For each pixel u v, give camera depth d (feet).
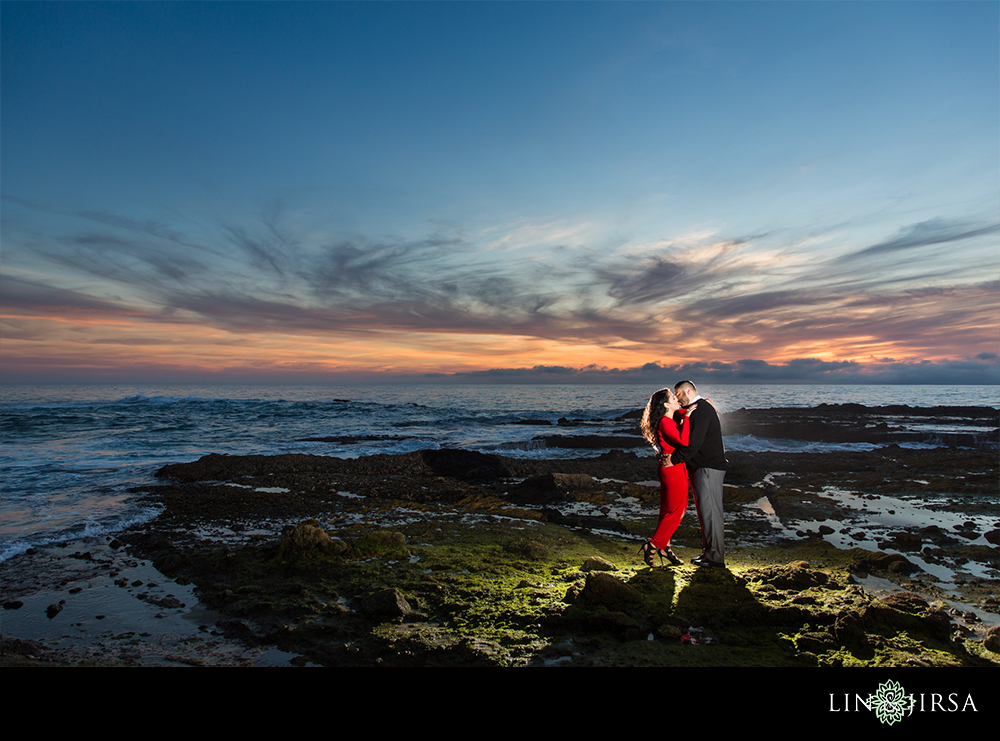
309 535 19.25
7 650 11.94
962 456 47.62
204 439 67.67
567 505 29.96
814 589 15.06
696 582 15.87
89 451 55.83
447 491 33.65
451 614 13.83
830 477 37.42
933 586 15.88
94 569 18.42
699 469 17.65
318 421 95.66
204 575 17.53
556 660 11.27
